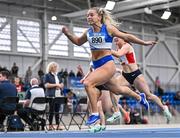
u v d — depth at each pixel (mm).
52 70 15062
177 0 28234
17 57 28922
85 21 32938
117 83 8336
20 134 8867
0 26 28203
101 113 13305
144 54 36094
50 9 30781
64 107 18422
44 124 15078
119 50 9609
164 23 37656
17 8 29125
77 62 32219
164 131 8516
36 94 14469
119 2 29047
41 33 30188
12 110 13609
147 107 9359
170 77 38250
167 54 38250
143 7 29219
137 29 36531
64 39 31438
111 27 7691
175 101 31703
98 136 6641
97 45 7691
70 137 6656
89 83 7586
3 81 13781
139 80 10047
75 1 31875
